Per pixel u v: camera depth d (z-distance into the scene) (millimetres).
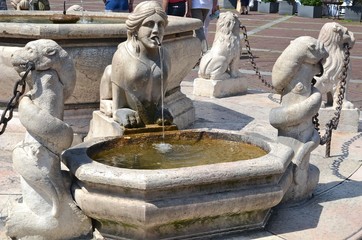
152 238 3738
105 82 5617
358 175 5469
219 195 3783
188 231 3842
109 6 10523
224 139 4785
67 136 3943
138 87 5051
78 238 3963
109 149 4520
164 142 4762
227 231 3977
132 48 5039
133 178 3594
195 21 7086
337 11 28906
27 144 3902
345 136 6961
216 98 8766
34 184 3850
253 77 11938
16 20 8594
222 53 8859
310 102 4605
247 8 28984
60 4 26672
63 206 3898
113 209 3684
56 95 4012
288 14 30234
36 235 3873
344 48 7145
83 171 3764
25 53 3949
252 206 3922
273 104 8492
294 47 4629
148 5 4918
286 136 4695
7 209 4211
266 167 3912
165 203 3629
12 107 3912
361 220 4359
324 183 5199
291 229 4148
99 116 5586
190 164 4242
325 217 4387
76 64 5957
